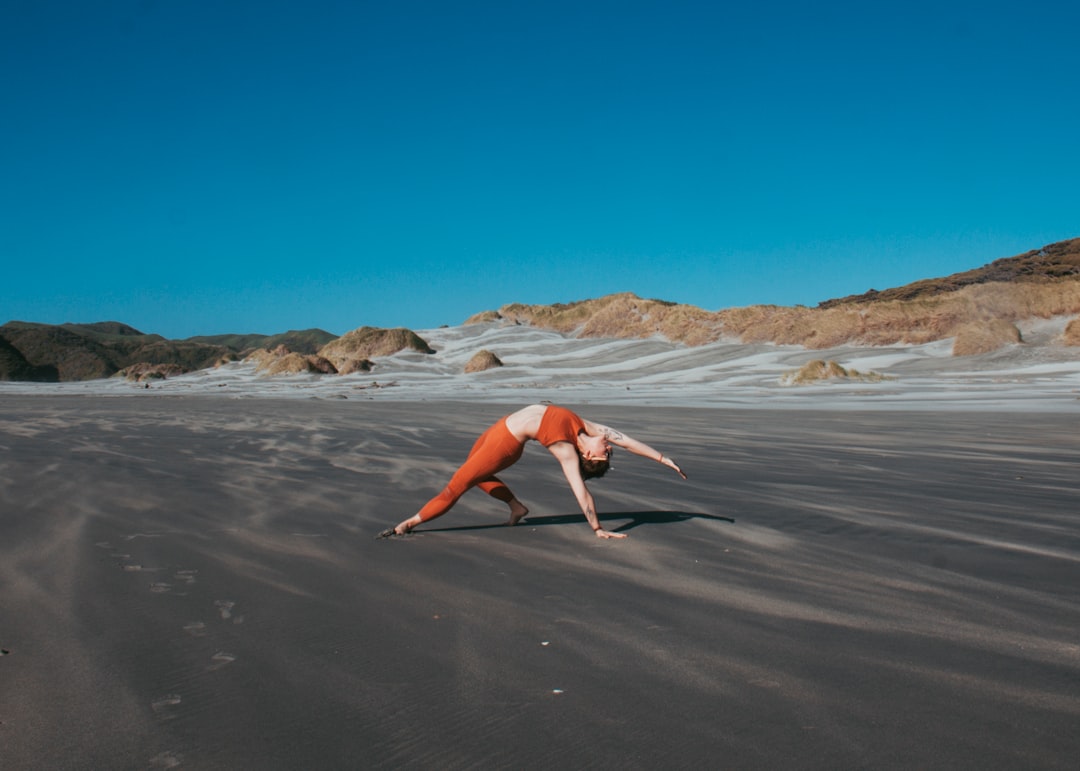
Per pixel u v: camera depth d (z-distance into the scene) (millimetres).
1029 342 53719
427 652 3213
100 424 16781
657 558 4852
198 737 2471
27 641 3332
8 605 3838
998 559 4777
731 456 10484
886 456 10500
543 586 4223
